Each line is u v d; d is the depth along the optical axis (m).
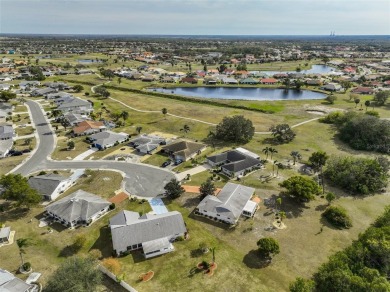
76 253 59.84
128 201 77.12
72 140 116.06
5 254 59.03
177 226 64.62
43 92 183.62
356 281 48.41
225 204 70.81
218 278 54.06
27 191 70.56
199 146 106.69
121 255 59.41
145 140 110.81
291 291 48.44
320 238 64.81
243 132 116.19
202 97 193.00
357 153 107.62
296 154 97.56
